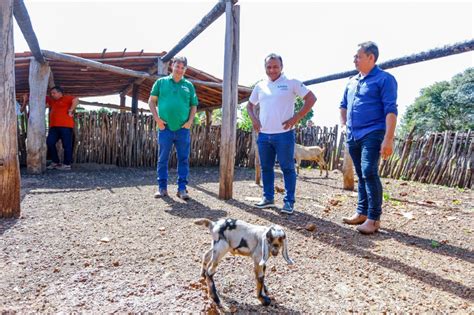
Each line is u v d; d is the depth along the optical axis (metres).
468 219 4.36
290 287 2.30
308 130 11.04
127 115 9.22
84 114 8.90
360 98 3.70
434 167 7.52
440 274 2.63
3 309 1.87
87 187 5.65
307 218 4.16
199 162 10.19
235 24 4.87
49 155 8.59
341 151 10.34
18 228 3.28
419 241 3.44
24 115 8.36
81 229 3.35
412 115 38.84
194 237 3.22
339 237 3.47
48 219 3.65
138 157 9.32
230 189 5.03
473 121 31.64
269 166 4.54
